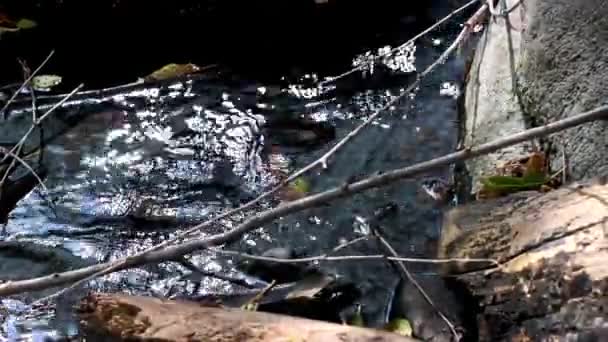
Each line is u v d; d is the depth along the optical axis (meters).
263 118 3.05
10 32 3.24
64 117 3.05
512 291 2.38
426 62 3.18
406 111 3.03
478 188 2.67
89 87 3.15
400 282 2.62
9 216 2.83
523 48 2.76
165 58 3.25
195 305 2.44
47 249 2.76
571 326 2.31
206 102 3.10
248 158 2.95
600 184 2.46
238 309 2.45
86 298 2.44
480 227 2.46
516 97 2.74
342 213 2.80
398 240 2.74
